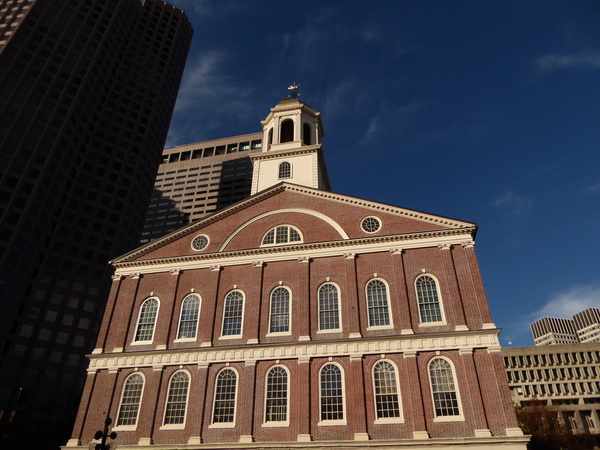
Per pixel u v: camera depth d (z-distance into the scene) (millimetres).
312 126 56781
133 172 113000
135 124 119875
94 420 33781
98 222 101375
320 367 32781
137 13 139625
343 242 37938
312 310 35594
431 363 31531
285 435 30719
